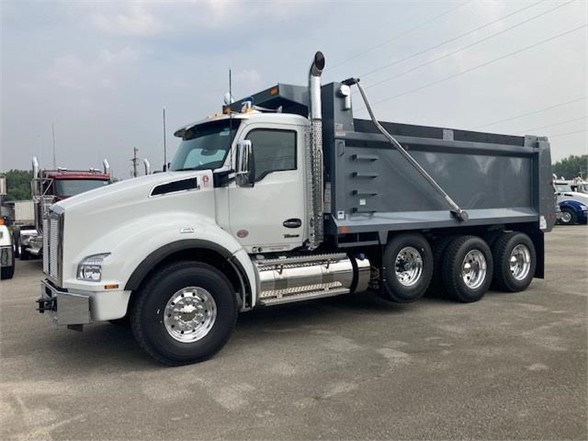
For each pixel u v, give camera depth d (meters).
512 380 4.55
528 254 9.02
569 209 27.08
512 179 9.13
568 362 5.02
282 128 6.34
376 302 8.18
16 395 4.43
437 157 7.97
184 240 5.24
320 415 3.90
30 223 16.98
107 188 5.54
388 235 7.39
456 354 5.33
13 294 9.49
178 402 4.22
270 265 6.14
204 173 5.80
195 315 5.29
